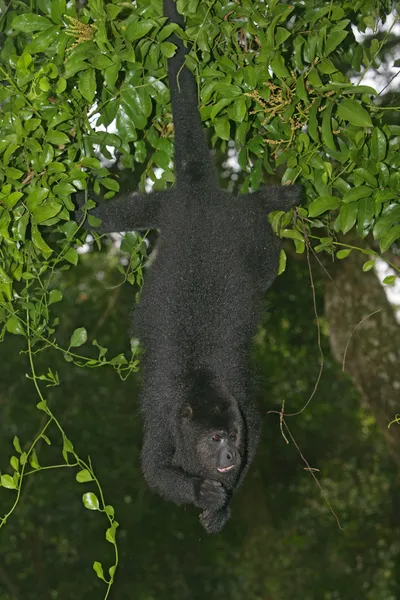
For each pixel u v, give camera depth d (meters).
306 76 4.91
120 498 13.29
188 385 5.31
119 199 5.93
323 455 17.53
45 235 5.91
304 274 15.23
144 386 5.57
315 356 16.67
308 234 5.97
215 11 5.09
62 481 13.00
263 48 4.82
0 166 4.51
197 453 5.33
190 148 5.33
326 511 17.00
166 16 5.01
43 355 13.04
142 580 13.95
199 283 5.27
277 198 5.67
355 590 16.20
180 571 14.40
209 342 5.29
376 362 9.98
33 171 4.68
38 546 13.56
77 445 13.09
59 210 4.53
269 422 16.44
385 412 9.88
